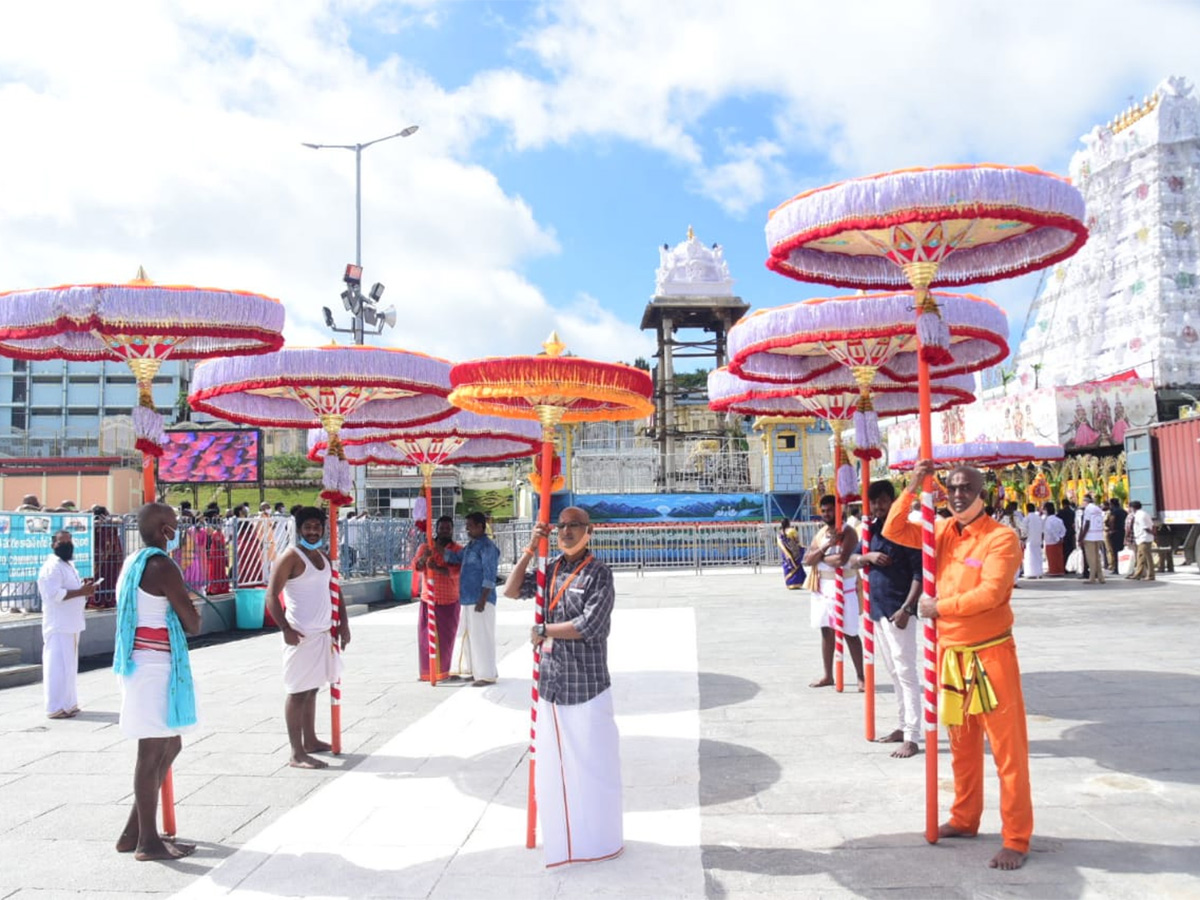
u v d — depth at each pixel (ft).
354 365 25.53
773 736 22.18
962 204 17.22
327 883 14.24
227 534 51.67
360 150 79.71
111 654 41.39
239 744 22.88
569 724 14.83
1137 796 16.84
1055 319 145.69
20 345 22.52
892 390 32.83
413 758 21.34
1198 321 124.36
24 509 47.85
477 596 30.14
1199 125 128.06
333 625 21.88
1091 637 35.99
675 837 15.65
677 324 116.98
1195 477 61.77
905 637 20.26
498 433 37.35
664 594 60.44
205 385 26.91
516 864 14.78
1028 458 64.85
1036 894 12.95
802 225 18.88
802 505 96.94
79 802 18.54
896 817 16.31
